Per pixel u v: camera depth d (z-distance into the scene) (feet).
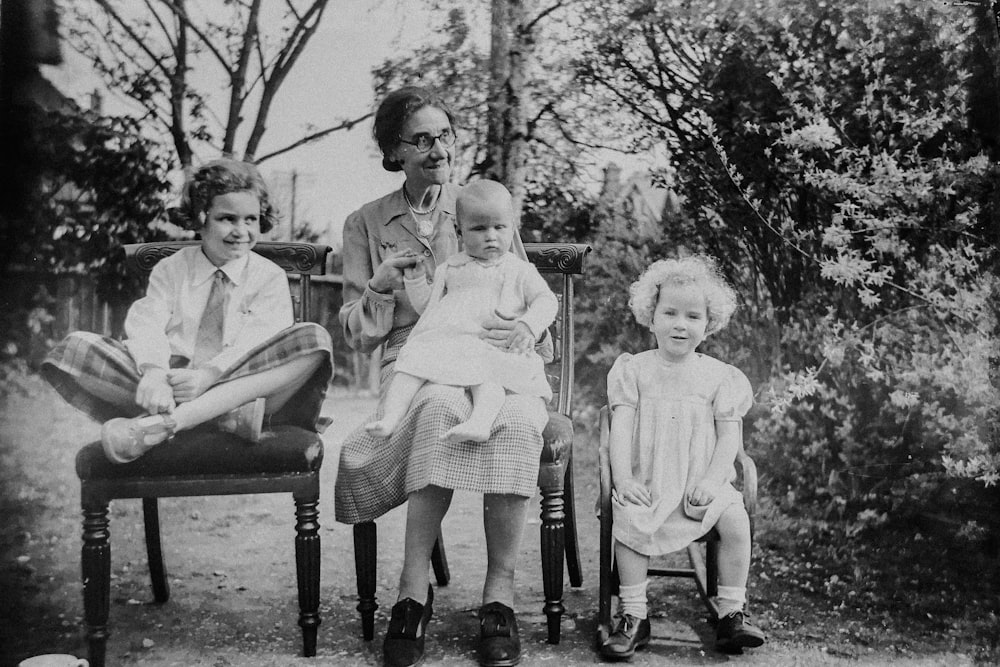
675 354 8.09
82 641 7.76
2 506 9.82
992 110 9.70
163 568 8.58
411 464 7.18
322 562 9.78
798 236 10.26
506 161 11.17
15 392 10.31
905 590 8.71
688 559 9.84
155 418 7.00
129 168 10.91
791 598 8.62
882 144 9.98
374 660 7.38
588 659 7.38
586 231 11.22
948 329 9.64
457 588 9.09
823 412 10.03
